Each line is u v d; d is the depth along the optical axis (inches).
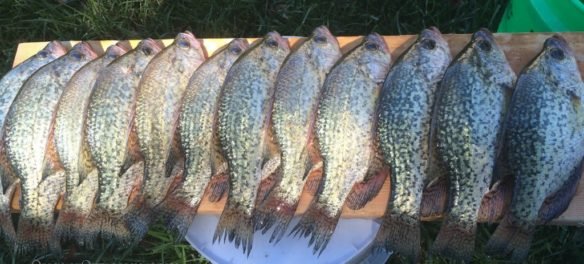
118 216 21.8
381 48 21.7
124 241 21.7
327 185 20.3
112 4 31.5
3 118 24.0
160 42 25.2
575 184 19.2
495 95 19.7
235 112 21.4
